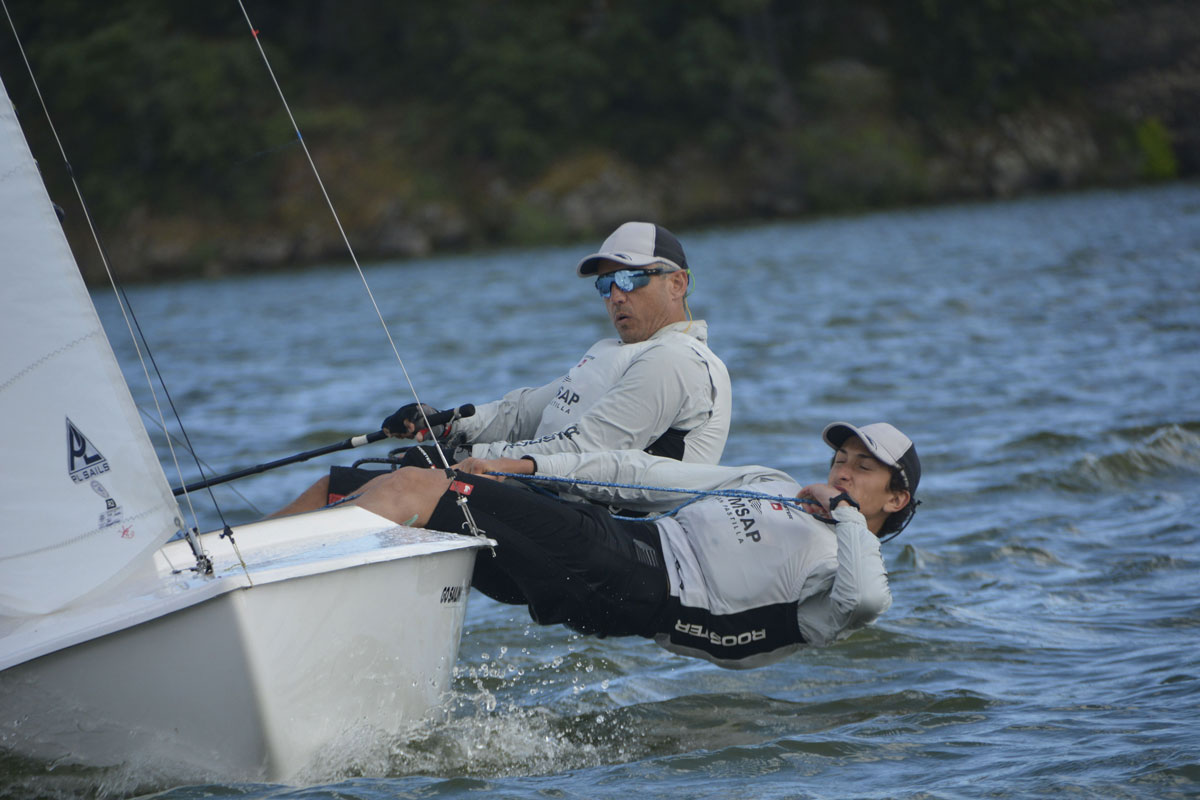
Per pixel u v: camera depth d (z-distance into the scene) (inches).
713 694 686.5
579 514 619.8
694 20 7564.0
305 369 2492.6
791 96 7746.1
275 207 6958.7
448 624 595.5
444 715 614.2
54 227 517.0
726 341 2466.8
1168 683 638.5
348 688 542.0
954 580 874.1
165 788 534.9
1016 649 724.7
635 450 650.8
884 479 632.4
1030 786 513.7
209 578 524.7
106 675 517.3
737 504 636.7
